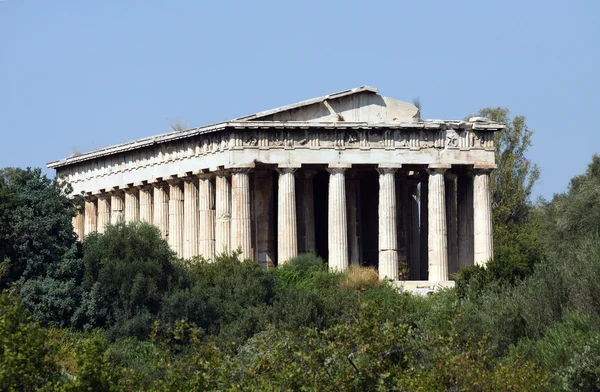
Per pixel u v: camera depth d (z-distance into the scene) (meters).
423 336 187.00
